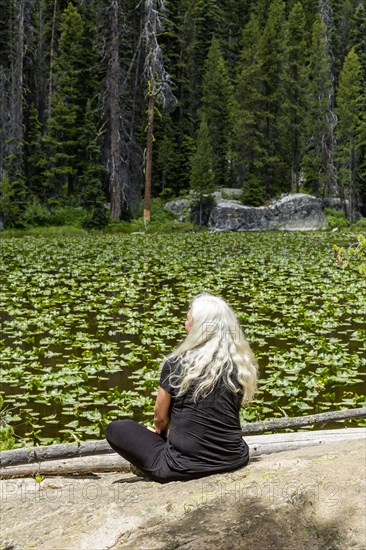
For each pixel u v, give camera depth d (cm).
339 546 277
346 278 1641
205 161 3928
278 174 4509
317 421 549
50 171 3881
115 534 298
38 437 586
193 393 352
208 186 3944
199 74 5172
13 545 304
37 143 3897
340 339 967
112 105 3622
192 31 5128
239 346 360
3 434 503
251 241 2906
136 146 3975
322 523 294
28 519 342
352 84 4447
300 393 714
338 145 4788
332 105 4984
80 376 756
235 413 359
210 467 353
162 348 892
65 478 430
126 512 319
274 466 369
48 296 1330
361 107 4853
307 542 280
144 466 366
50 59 4275
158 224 3800
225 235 3309
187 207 4106
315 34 4462
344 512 302
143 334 974
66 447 449
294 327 1031
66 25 3866
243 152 4362
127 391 716
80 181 3966
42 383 734
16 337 968
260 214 4009
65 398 684
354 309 1210
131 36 4459
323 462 374
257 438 484
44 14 4466
